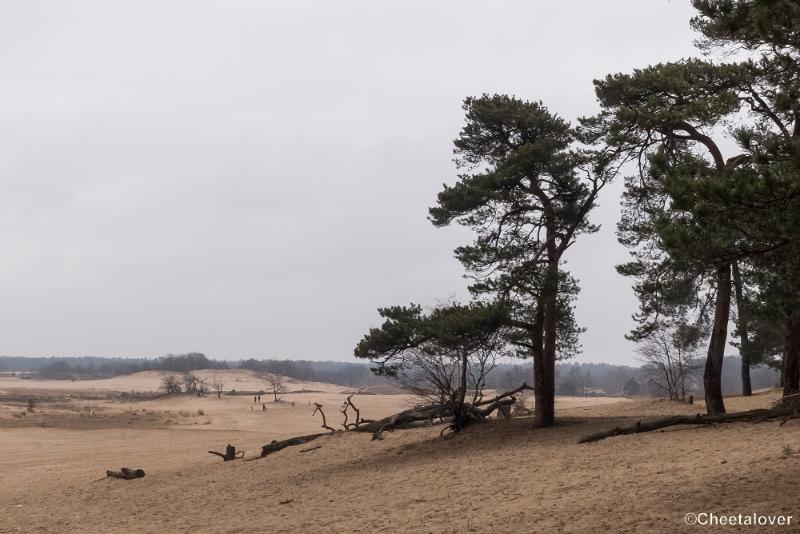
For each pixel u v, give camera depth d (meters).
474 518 14.49
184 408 115.12
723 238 10.93
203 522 20.02
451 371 30.53
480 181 27.80
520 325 26.89
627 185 25.19
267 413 95.25
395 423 33.06
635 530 11.05
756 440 18.28
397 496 19.27
